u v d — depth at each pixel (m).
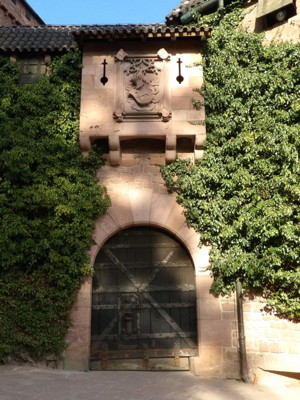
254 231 8.13
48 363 8.10
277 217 8.00
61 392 6.51
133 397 6.40
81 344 8.20
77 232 8.63
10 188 8.84
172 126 8.97
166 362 8.41
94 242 8.82
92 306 8.78
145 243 9.16
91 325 8.66
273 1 9.76
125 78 9.27
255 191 8.44
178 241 9.12
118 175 9.26
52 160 9.05
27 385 6.80
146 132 8.94
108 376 7.68
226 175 8.73
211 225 8.55
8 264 8.39
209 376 7.94
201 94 9.23
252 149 8.62
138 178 9.24
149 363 8.40
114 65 9.41
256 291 8.34
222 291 8.34
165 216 8.96
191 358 8.20
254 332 8.15
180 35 9.33
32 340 8.10
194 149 9.14
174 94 9.22
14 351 8.11
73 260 8.51
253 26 10.10
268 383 7.75
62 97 9.59
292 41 9.58
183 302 8.81
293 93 9.02
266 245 8.16
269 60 9.46
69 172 8.98
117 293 8.88
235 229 8.31
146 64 9.33
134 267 9.02
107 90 9.23
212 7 10.60
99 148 9.32
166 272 8.98
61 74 9.86
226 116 9.16
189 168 9.18
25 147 9.05
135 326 8.69
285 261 8.12
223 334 8.18
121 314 8.75
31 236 8.61
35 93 9.61
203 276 8.52
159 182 9.21
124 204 9.07
